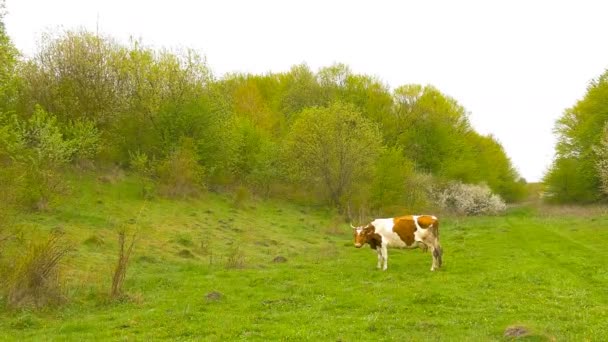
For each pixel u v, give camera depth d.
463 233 37.28
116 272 16.80
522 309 15.37
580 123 62.41
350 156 47.81
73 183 33.38
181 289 18.34
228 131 45.53
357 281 19.89
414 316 14.81
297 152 49.47
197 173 40.53
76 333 13.38
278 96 66.62
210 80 46.84
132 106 43.41
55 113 38.50
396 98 67.12
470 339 12.39
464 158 64.62
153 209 33.69
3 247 18.16
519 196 83.62
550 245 29.30
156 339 12.82
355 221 43.25
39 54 40.44
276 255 27.28
